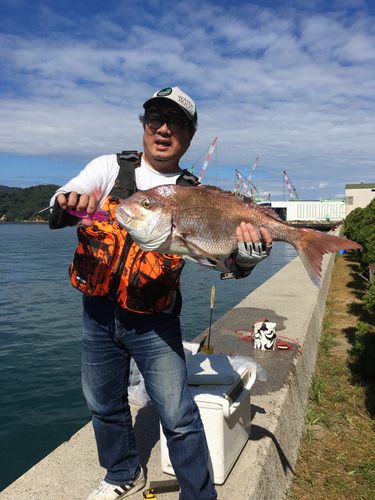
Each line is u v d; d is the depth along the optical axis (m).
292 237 1.83
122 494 1.89
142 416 2.74
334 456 2.89
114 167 1.83
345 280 11.10
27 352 7.42
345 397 3.76
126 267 1.59
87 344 1.78
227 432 2.01
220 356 2.42
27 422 4.73
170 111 1.76
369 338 4.26
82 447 2.34
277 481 2.32
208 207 1.63
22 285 16.03
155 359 1.66
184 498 1.69
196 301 12.12
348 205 88.25
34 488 1.96
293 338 4.28
